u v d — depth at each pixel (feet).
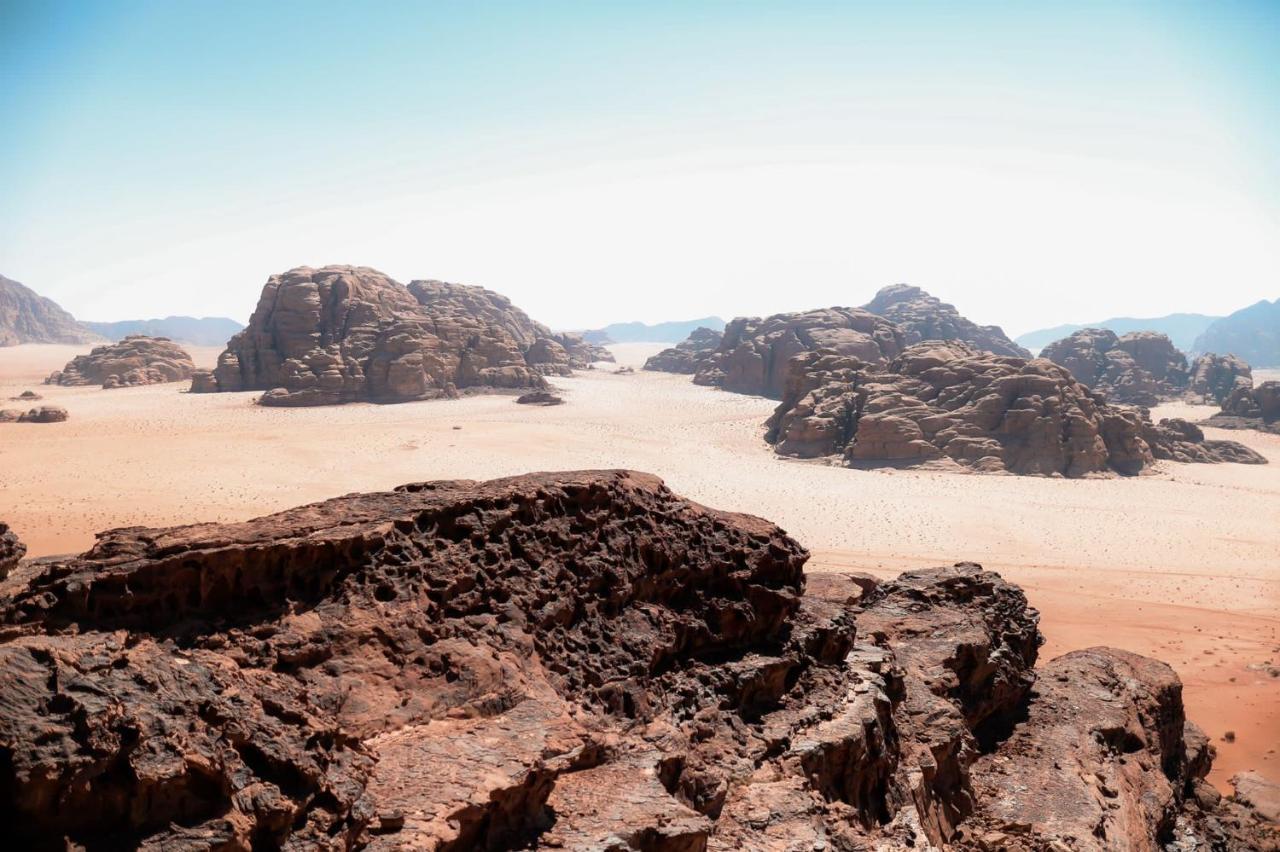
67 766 31.04
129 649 40.24
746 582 71.67
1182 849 88.02
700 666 65.62
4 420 475.72
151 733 34.30
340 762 40.73
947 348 524.11
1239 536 301.43
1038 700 103.60
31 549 210.18
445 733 46.91
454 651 52.60
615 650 61.36
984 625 102.01
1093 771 87.76
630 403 634.43
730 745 59.98
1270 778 124.26
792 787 56.39
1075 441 424.87
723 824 51.83
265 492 311.27
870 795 66.13
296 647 48.11
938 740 76.23
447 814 39.52
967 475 399.44
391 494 64.03
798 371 510.58
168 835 32.81
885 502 338.13
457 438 445.37
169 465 354.74
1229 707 151.12
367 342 601.21
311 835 36.58
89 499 283.59
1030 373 453.58
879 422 427.74
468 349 649.20
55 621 42.83
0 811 30.55
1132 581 240.32
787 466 416.26
